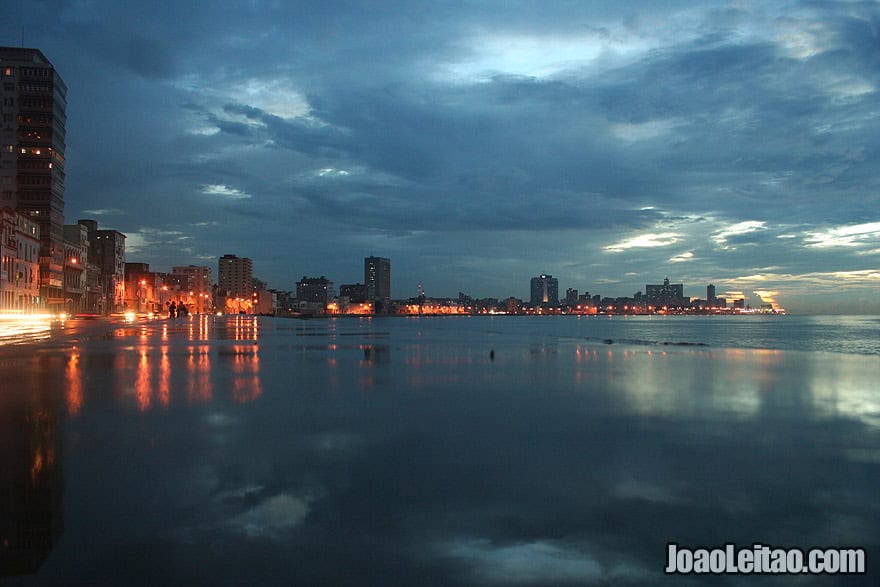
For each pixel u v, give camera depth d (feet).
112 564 18.58
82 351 108.58
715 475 28.58
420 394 55.98
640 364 91.25
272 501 24.41
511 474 28.63
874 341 246.88
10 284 336.08
